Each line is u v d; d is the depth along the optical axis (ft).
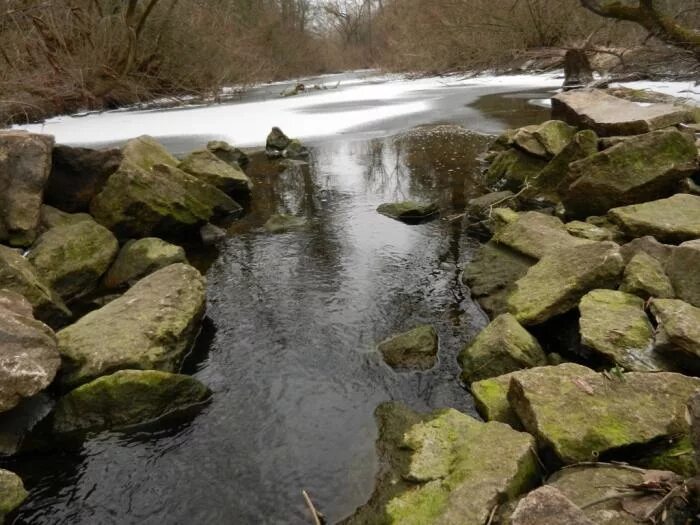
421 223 28.94
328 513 11.62
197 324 19.43
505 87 82.84
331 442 13.70
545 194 28.17
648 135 23.82
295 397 15.64
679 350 13.55
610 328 14.80
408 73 118.73
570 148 27.40
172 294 18.93
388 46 149.07
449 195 33.04
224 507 12.04
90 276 23.90
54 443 14.24
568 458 10.94
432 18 97.91
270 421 14.69
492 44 90.33
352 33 226.38
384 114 62.69
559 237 21.50
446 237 26.78
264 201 34.94
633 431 11.18
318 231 28.94
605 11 47.93
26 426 14.62
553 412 11.84
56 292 22.58
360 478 12.30
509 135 38.65
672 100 41.01
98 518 11.97
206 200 31.68
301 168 42.01
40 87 68.90
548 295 17.40
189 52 85.20
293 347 18.21
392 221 29.53
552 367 13.24
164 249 25.05
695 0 56.59
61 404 14.89
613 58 69.56
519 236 22.85
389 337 18.42
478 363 15.65
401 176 37.78
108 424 14.60
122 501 12.38
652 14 46.55
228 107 78.54
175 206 28.71
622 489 9.70
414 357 16.85
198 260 26.43
